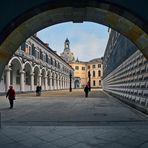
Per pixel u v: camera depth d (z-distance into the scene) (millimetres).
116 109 13953
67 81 89562
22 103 19219
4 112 12898
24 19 5637
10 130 7879
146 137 6840
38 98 26172
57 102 19984
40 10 5590
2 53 6508
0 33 5598
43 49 51500
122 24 6473
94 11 6281
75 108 14758
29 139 6707
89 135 7109
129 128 8070
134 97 14031
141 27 5410
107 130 7789
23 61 37500
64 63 82000
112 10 5473
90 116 10953
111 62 30453
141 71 12156
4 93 32125
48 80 59312
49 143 6293
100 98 25125
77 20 7129
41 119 10164
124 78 18219
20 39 7047
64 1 5469
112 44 28203
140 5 5348
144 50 6820
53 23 7441
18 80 38375
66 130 7828
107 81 40312
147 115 10766
